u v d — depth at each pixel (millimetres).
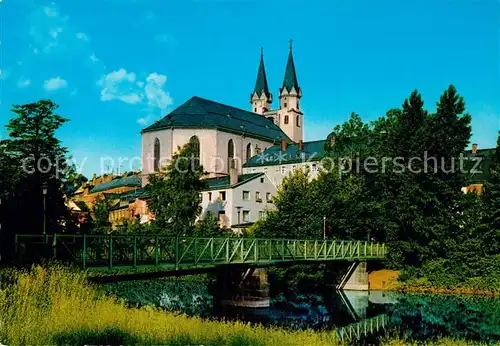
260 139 106750
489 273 47031
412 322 31953
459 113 53812
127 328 20453
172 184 64812
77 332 19000
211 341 20984
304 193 55719
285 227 54375
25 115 49969
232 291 37156
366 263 48594
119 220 89438
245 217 77125
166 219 64125
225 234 60156
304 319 32469
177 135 94438
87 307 21172
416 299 42500
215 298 37562
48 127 50438
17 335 18016
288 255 38625
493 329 29875
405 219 52188
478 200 51875
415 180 52438
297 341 22359
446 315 34594
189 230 61094
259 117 120250
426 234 50781
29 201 43469
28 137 49719
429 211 52094
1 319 18656
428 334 28266
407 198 52062
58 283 21297
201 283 52750
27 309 19297
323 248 42562
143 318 22094
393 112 63719
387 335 26812
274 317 33000
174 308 34844
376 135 63781
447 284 47562
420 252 50906
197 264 29578
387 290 48469
